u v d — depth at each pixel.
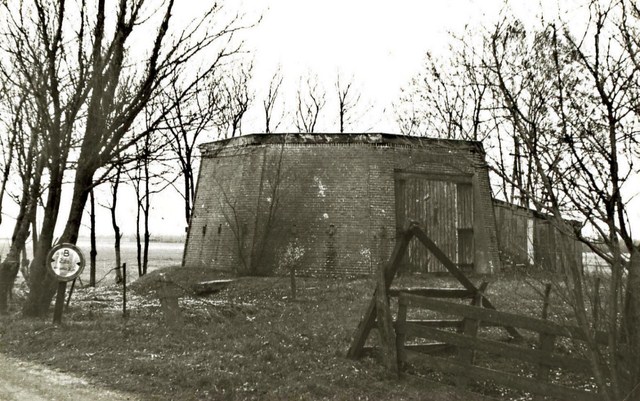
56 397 7.66
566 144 5.41
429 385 8.34
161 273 23.86
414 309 14.62
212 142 26.11
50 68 14.18
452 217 23.06
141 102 15.02
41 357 10.04
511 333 10.61
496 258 22.59
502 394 8.20
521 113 5.42
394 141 22.73
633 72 5.15
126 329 12.16
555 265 5.80
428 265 22.53
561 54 5.40
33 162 16.27
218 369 8.93
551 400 7.46
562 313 7.33
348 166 22.69
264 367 9.21
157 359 9.59
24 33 14.18
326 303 16.59
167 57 15.11
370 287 18.81
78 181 14.60
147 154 15.09
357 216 22.19
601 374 5.62
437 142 22.39
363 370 8.96
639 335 5.54
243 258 23.02
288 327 12.69
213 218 25.08
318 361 9.63
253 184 23.61
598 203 5.24
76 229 14.51
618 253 5.29
